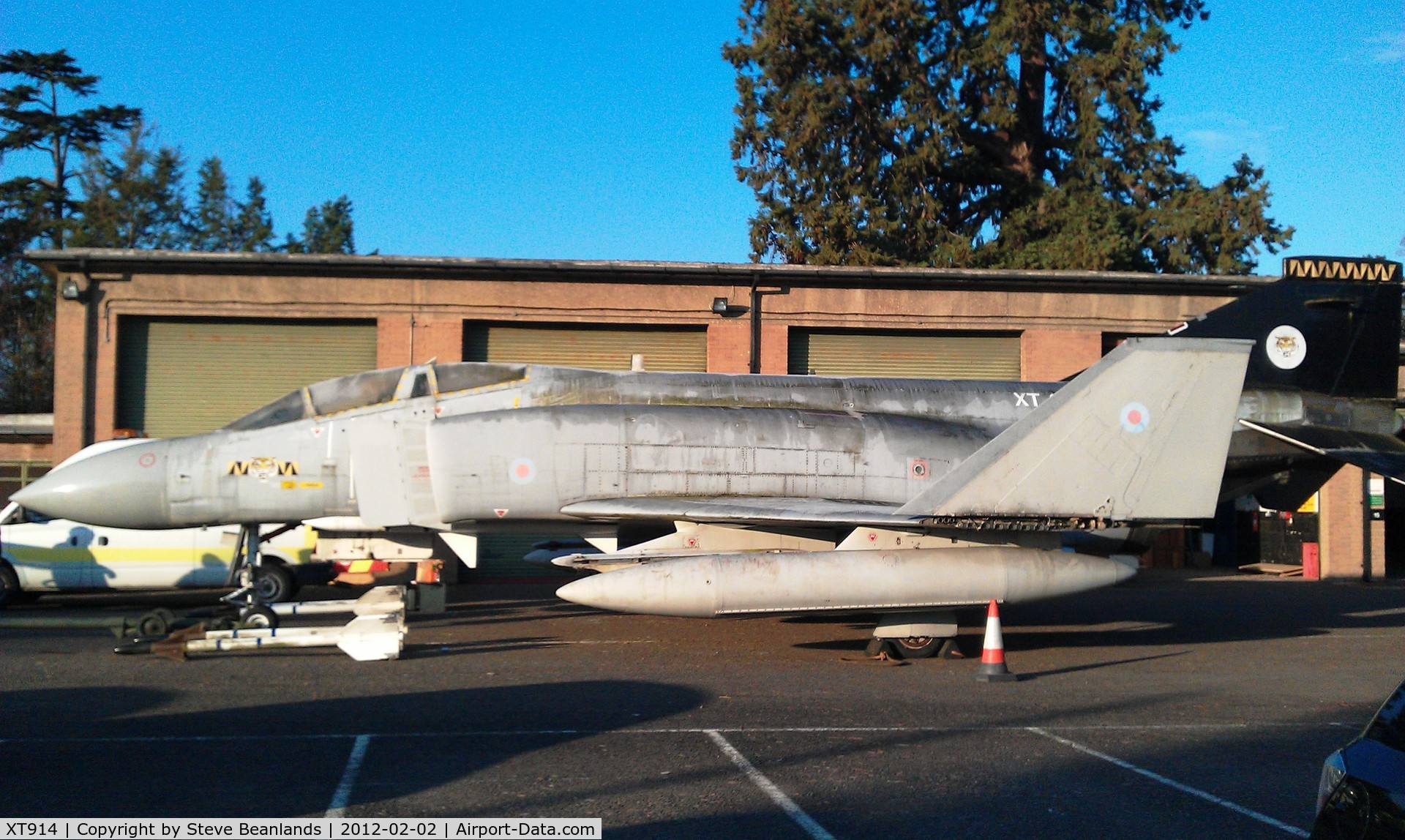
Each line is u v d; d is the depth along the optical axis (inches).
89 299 677.9
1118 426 393.4
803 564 382.0
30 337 1662.2
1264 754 246.1
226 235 2047.2
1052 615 532.7
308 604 415.5
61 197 1779.0
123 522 438.0
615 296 708.7
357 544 482.9
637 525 453.7
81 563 546.3
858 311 723.4
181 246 1868.8
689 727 267.7
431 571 577.0
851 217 1173.1
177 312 684.1
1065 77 1283.2
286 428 443.8
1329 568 750.5
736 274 707.4
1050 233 1232.2
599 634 458.0
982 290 731.4
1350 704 308.8
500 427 424.2
